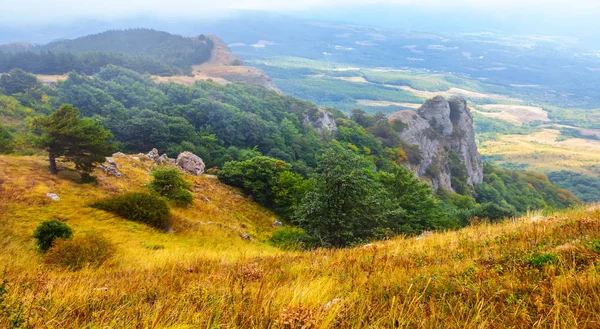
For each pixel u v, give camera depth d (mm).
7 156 32188
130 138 74312
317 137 116812
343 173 23266
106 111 93625
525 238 7766
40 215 23469
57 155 30969
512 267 5754
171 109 104000
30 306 4402
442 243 9570
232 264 9711
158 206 28531
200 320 4293
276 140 98375
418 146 115812
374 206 24766
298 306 4355
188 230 29141
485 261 6371
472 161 136750
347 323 4168
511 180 135375
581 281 4496
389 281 5789
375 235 22797
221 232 30703
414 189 39062
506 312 4223
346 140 113188
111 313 4715
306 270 7742
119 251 17078
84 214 25672
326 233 22812
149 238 24766
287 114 133000
